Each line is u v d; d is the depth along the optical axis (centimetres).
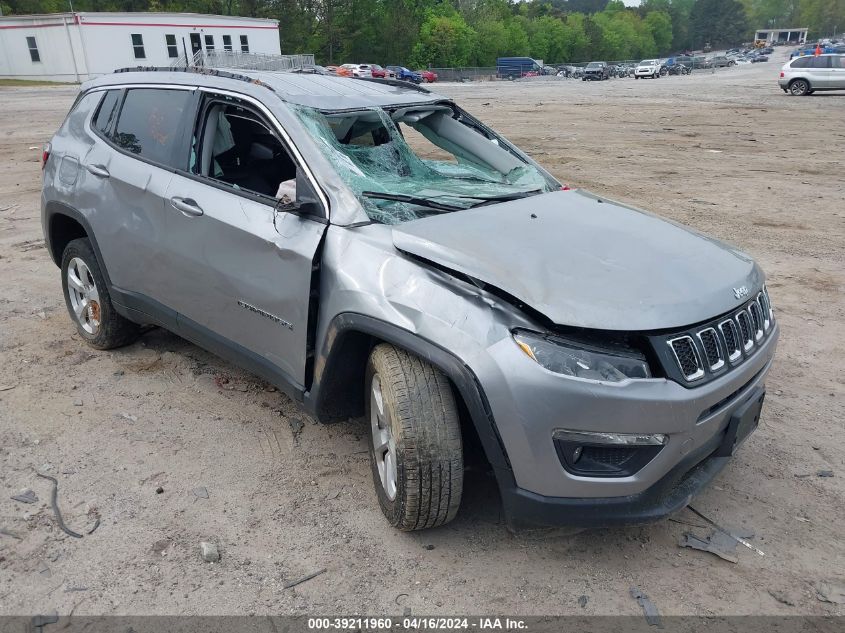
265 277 339
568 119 2156
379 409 303
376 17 6744
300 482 348
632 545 308
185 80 411
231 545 304
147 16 4200
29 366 464
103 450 371
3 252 727
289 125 349
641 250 310
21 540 304
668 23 15375
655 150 1509
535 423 257
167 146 404
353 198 327
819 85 3041
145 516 321
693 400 263
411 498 286
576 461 264
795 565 297
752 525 322
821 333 541
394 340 281
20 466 355
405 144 428
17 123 1923
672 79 5694
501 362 259
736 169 1273
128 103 442
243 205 353
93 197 435
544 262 289
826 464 370
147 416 405
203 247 369
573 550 304
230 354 378
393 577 287
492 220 329
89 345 495
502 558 298
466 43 7644
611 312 263
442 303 276
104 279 450
